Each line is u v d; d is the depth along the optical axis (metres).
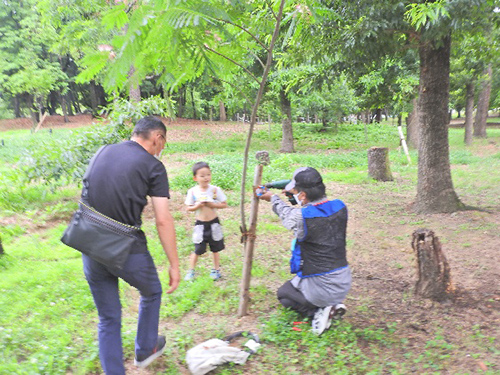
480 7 5.29
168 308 3.96
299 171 3.47
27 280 4.62
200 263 5.31
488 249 5.63
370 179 11.75
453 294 4.14
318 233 3.38
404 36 6.63
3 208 7.64
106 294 2.79
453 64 17.34
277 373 2.98
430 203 7.72
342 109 27.08
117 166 2.66
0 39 24.84
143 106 8.24
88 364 3.03
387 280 4.75
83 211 2.64
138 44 2.74
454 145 20.45
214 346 3.10
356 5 6.21
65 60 32.62
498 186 10.16
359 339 3.43
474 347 3.28
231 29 3.51
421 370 2.98
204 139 23.55
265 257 5.55
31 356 3.12
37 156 7.75
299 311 3.76
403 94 14.12
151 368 3.05
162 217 2.74
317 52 6.90
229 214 7.93
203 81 3.19
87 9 13.77
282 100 19.11
